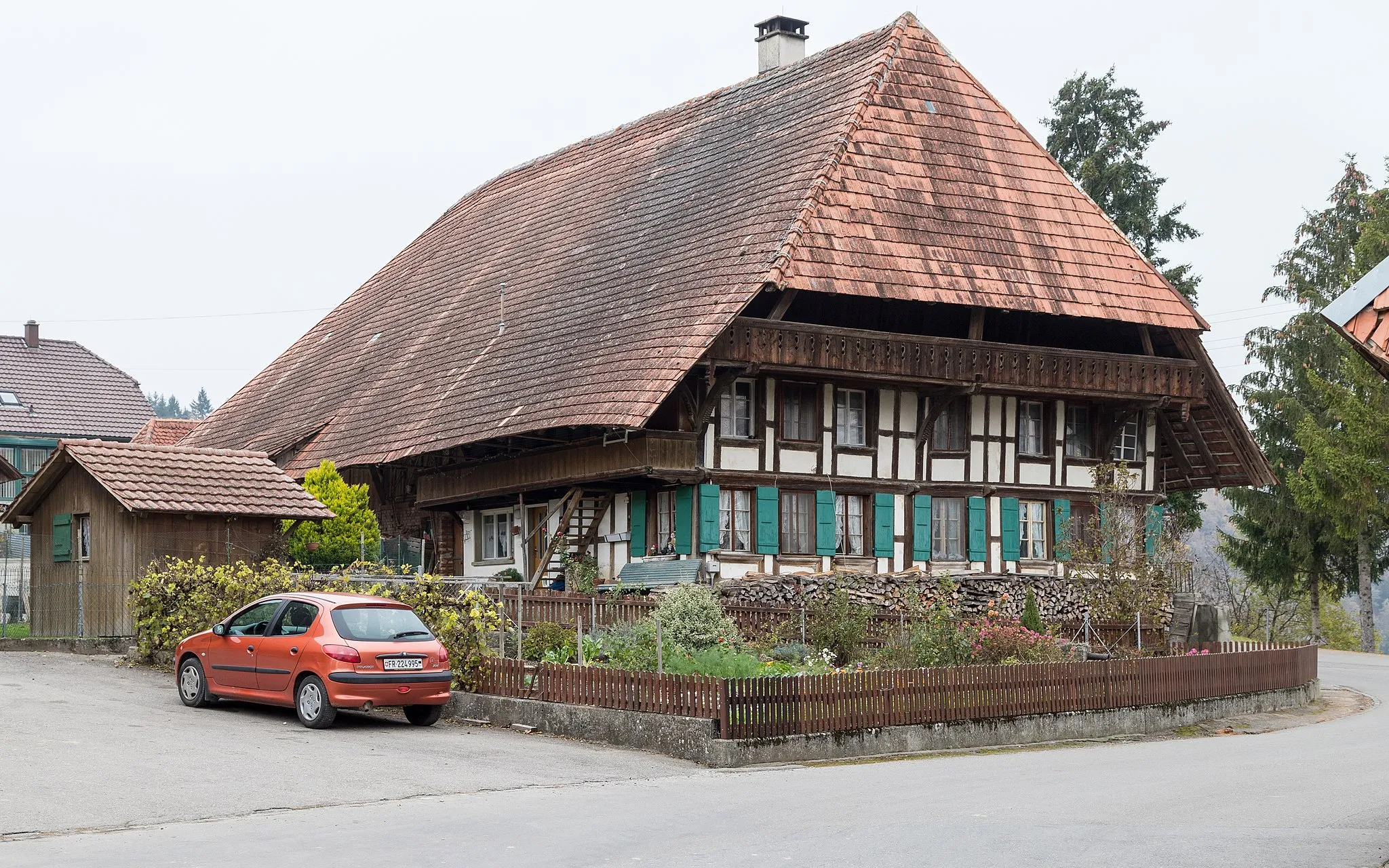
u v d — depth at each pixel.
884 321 32.44
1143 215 53.00
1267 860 10.86
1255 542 54.56
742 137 36.59
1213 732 22.80
